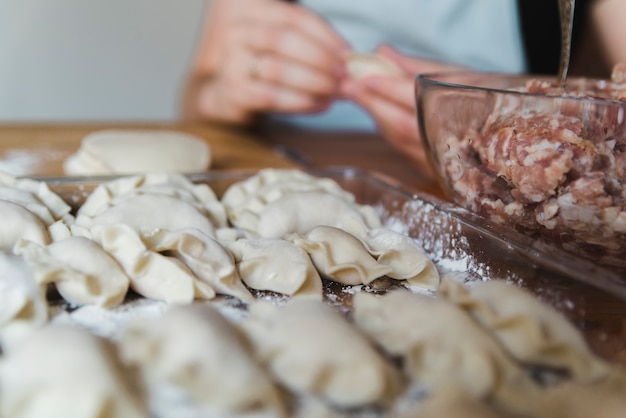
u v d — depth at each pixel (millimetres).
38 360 281
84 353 284
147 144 600
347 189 497
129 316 335
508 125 380
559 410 286
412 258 387
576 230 366
